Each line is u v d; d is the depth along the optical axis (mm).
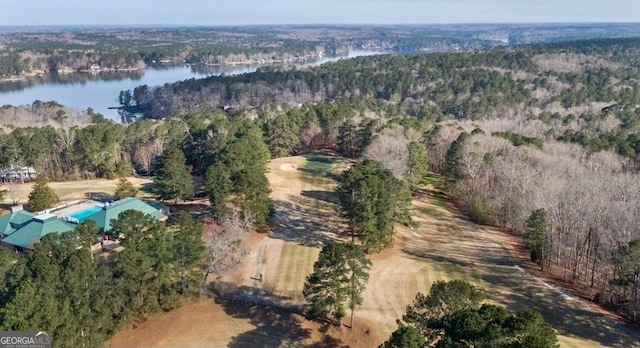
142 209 73500
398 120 121188
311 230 73500
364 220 64188
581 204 65062
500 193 83188
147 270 46875
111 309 44562
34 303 37594
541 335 32125
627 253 50969
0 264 41625
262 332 49562
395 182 68062
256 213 68250
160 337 48562
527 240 68625
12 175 99438
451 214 85125
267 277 59562
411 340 35438
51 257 44312
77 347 40594
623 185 74125
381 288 58125
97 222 68688
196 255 51594
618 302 55781
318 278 46906
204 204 82438
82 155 102375
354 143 115250
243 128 107875
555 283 60625
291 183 94125
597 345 48062
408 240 72625
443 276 61531
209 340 48344
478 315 35281
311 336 49031
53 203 78188
